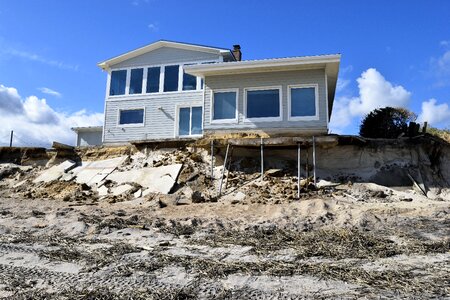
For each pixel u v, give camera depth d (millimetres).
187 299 4383
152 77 20078
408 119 17266
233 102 15656
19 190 15656
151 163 15859
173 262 5816
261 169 13867
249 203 11641
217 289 4660
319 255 6164
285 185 12883
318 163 14383
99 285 4902
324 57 14469
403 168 13648
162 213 10500
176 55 19938
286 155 14820
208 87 15961
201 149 15484
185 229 8445
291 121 14891
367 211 9414
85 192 14492
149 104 19734
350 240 7016
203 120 15711
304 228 8359
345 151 14320
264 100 15375
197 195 12258
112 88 20594
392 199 11688
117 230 8273
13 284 4961
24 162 18766
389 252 6195
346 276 5027
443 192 12836
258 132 15117
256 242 7121
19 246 6980
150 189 13906
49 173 16781
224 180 13875
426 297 4293
